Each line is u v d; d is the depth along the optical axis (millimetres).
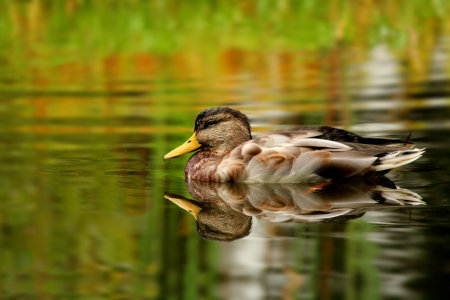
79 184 12141
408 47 24141
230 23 27344
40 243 9430
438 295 7660
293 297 7766
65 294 8031
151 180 12508
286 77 20859
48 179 12414
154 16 28047
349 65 22031
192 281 8242
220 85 20062
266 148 12375
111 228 9984
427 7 29062
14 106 18234
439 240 9141
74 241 9516
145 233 9766
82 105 18203
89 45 25391
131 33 26547
